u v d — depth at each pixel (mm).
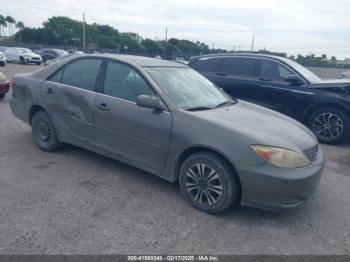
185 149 3400
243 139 3133
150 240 2879
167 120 3514
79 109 4246
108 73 4109
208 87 4473
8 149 4902
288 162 3062
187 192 3488
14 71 19203
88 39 79875
